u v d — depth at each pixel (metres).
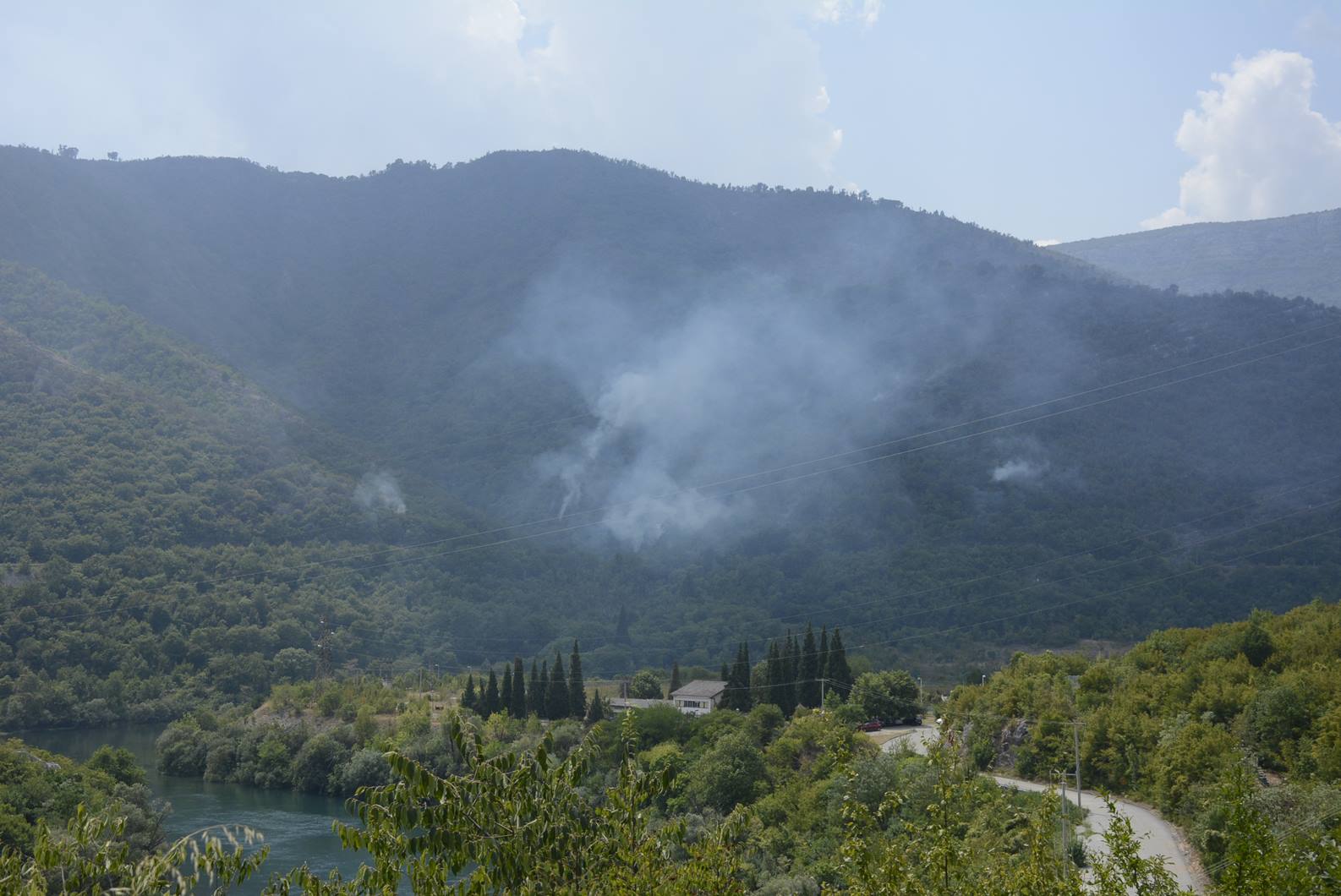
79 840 16.42
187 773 127.00
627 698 133.00
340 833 17.08
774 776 86.00
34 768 78.94
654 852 18.88
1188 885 51.62
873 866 22.42
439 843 17.03
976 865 24.44
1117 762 78.62
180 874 16.19
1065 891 22.00
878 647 194.00
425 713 131.38
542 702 130.62
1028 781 83.06
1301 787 53.94
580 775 19.06
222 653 174.50
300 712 141.25
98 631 173.25
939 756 23.77
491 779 18.03
